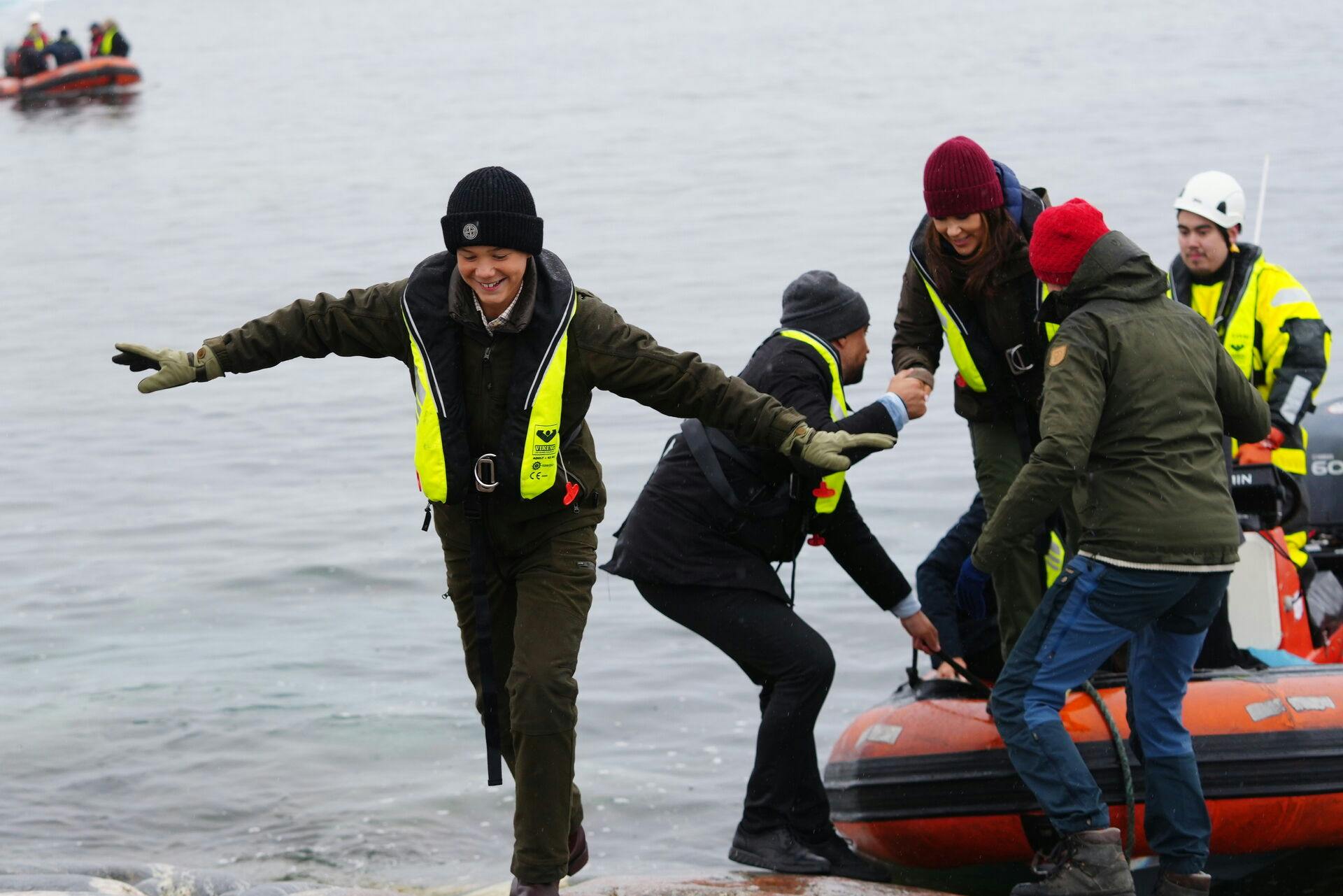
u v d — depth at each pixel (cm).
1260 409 705
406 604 1394
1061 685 681
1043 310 717
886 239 3409
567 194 4472
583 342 576
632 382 577
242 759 1057
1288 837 786
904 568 1402
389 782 1017
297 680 1207
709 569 767
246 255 3781
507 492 582
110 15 13612
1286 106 5388
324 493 1773
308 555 1534
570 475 598
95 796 998
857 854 793
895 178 4403
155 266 3672
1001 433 806
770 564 789
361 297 591
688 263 3256
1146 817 719
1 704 1165
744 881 721
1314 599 988
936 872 842
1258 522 866
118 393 2348
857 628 1270
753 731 1079
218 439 2053
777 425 570
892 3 12088
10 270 3703
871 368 2208
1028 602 806
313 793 1000
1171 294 999
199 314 3072
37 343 2806
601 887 704
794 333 765
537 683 584
